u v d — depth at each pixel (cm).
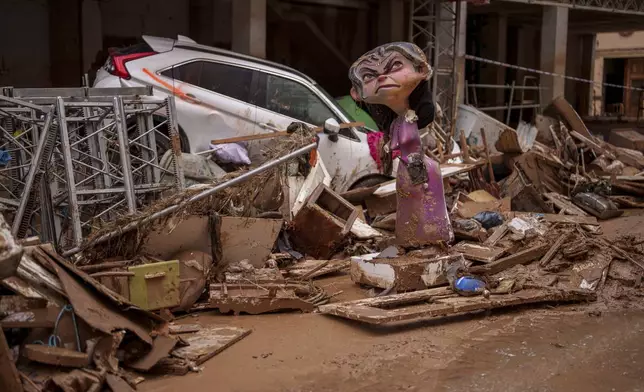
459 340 505
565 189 1110
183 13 1538
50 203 627
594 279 650
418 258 632
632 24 2406
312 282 653
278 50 1683
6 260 359
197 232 590
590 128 2262
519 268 666
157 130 837
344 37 1778
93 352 407
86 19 1345
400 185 647
